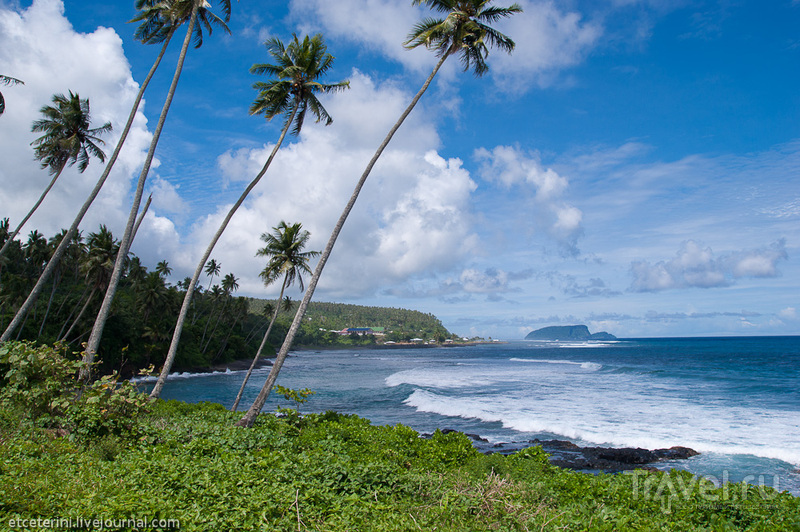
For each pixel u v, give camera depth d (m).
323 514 6.31
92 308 53.06
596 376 46.53
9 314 48.28
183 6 19.23
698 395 30.33
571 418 23.11
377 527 5.93
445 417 25.59
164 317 69.81
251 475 7.12
